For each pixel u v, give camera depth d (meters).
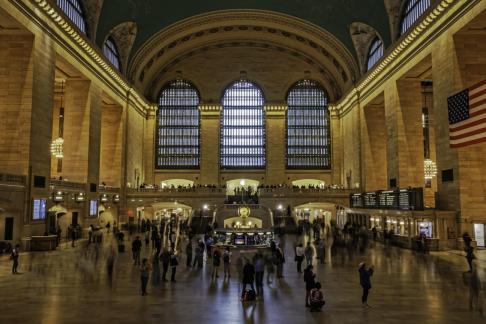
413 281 13.86
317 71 46.56
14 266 14.98
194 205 37.75
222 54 46.50
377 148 36.88
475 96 16.69
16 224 20.72
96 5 28.94
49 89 23.53
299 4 36.06
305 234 31.52
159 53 41.50
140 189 37.53
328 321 9.25
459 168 21.55
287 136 46.59
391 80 30.61
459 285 13.21
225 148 46.41
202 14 37.47
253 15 38.41
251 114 46.81
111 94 34.00
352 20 34.38
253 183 46.84
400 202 25.14
